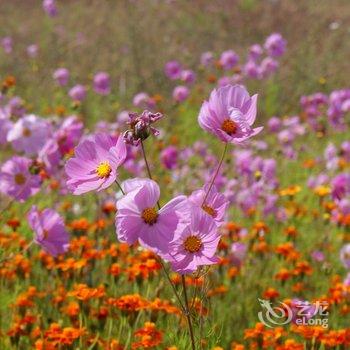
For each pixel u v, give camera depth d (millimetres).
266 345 5375
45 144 6105
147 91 16516
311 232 8898
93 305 5844
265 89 16562
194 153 11422
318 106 14031
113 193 8469
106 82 13320
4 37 21609
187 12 23875
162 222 3207
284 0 25250
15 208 8523
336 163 10656
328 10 24609
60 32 22188
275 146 12828
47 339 5312
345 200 8625
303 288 6855
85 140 3451
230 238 7562
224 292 6395
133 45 19375
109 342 5320
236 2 25016
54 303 6043
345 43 21219
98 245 7430
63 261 6645
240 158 9727
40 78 17203
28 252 6828
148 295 5789
